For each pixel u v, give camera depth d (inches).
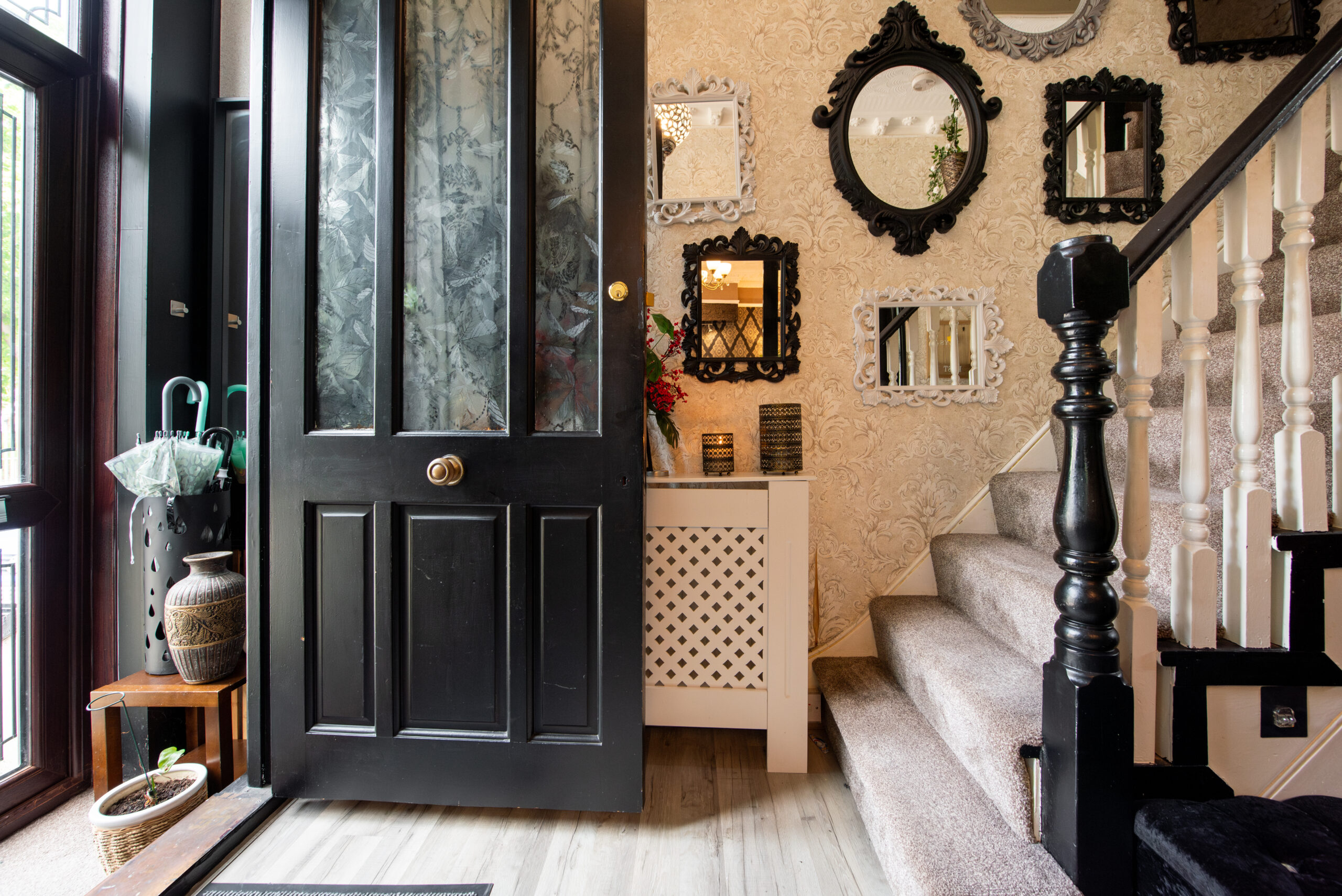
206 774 58.3
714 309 82.0
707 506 67.0
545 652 56.3
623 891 47.7
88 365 67.0
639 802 55.1
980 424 81.5
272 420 57.3
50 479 63.7
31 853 55.7
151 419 68.2
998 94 81.4
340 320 58.7
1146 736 43.0
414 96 58.2
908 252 80.6
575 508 56.1
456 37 58.2
